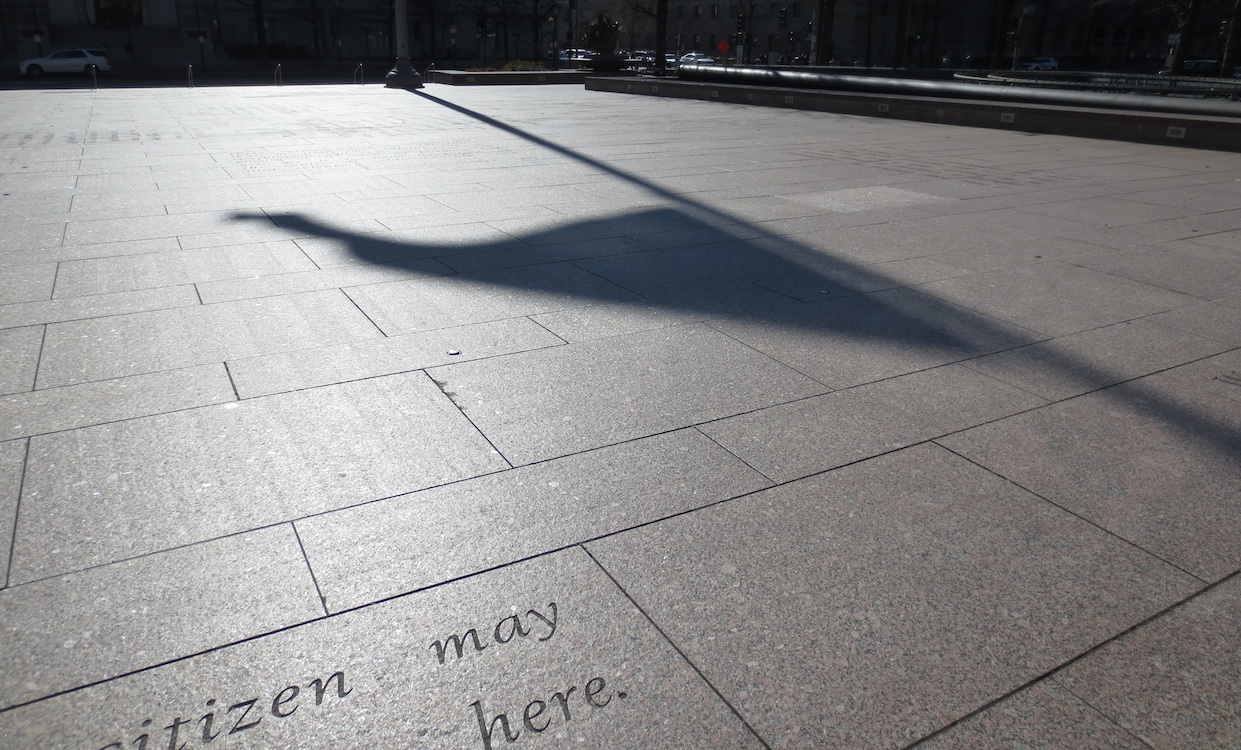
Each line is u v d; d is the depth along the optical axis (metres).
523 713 2.57
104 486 3.69
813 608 3.07
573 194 10.55
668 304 6.23
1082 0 77.00
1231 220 9.70
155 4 63.56
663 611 3.03
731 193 10.91
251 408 4.42
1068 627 3.02
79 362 4.96
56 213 8.91
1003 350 5.52
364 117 20.86
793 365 5.18
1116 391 4.94
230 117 20.48
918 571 3.29
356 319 5.76
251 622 2.92
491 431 4.25
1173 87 24.67
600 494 3.73
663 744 2.49
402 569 3.21
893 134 18.97
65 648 2.78
